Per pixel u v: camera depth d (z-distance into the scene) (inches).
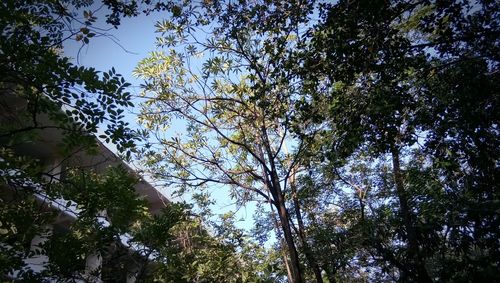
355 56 316.5
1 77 282.4
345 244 502.6
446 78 336.8
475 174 359.6
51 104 299.9
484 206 279.3
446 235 318.0
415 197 470.9
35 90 306.5
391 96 319.3
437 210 374.9
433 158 397.7
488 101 331.6
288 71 347.9
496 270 250.2
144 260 462.3
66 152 337.4
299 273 426.0
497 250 273.0
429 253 325.1
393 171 570.9
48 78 279.4
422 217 410.9
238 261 615.2
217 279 553.9
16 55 272.4
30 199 410.0
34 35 279.3
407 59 317.4
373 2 295.3
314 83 349.1
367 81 334.3
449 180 397.4
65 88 287.7
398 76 327.6
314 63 335.3
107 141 314.7
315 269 533.3
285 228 451.8
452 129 343.6
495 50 316.5
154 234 454.9
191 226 653.3
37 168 366.0
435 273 338.0
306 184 592.7
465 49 328.8
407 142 347.9
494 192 332.8
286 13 342.6
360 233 490.6
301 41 336.2
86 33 289.1
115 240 450.9
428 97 339.9
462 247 285.9
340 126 342.3
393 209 510.0
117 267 465.7
